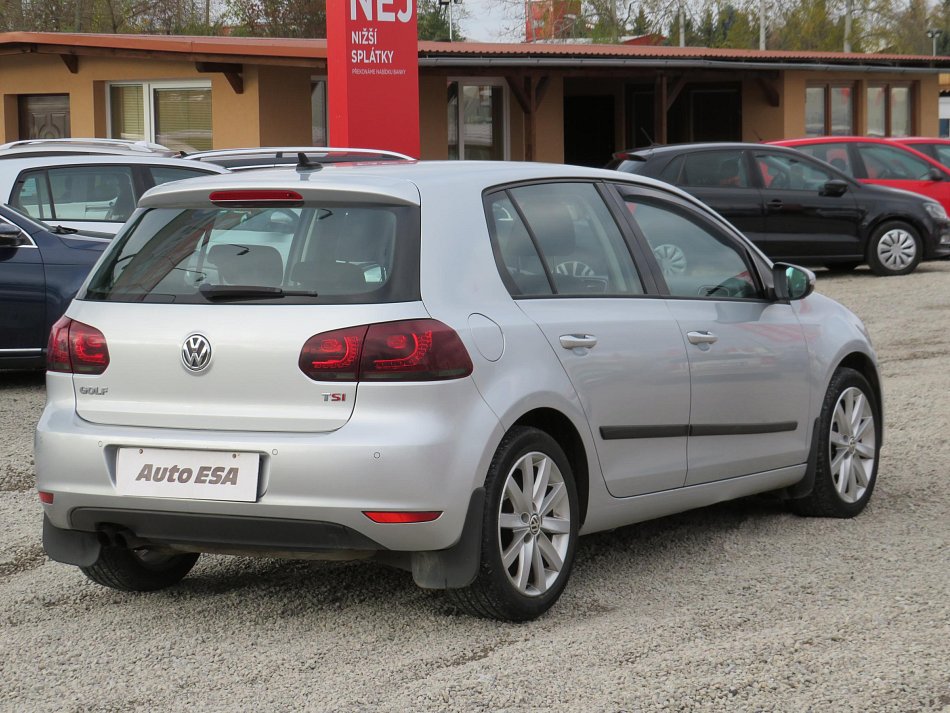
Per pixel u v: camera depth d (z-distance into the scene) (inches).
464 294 195.5
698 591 217.6
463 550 189.9
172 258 202.1
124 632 203.9
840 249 727.7
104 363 198.5
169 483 191.3
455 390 188.1
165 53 854.5
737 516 269.4
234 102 873.5
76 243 435.2
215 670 186.2
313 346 186.1
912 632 193.8
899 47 2736.2
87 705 174.6
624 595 216.2
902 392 403.9
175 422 193.2
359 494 183.5
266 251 196.2
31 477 309.6
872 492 281.0
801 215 715.4
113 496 194.5
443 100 992.2
